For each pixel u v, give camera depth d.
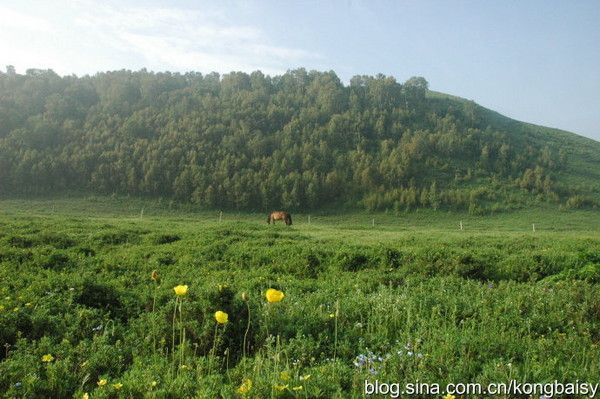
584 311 7.71
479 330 6.67
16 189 92.06
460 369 5.05
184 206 93.19
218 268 14.67
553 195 110.75
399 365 5.15
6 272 11.16
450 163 129.12
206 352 5.96
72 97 130.25
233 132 122.31
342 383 4.88
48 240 18.38
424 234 34.97
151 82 140.25
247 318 6.61
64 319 6.98
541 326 7.14
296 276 14.05
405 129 144.38
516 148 151.88
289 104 147.25
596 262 14.09
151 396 4.38
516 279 13.30
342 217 95.25
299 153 114.94
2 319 6.29
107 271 12.88
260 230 31.28
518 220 93.00
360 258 15.60
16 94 122.88
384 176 112.00
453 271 12.85
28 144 103.50
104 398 4.52
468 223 89.06
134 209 89.31
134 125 115.50
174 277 12.05
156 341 6.28
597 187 127.75
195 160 105.25
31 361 5.30
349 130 135.75
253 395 4.32
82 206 87.50
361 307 7.97
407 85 170.12
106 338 6.29
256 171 107.69
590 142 190.25
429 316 7.71
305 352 5.86
